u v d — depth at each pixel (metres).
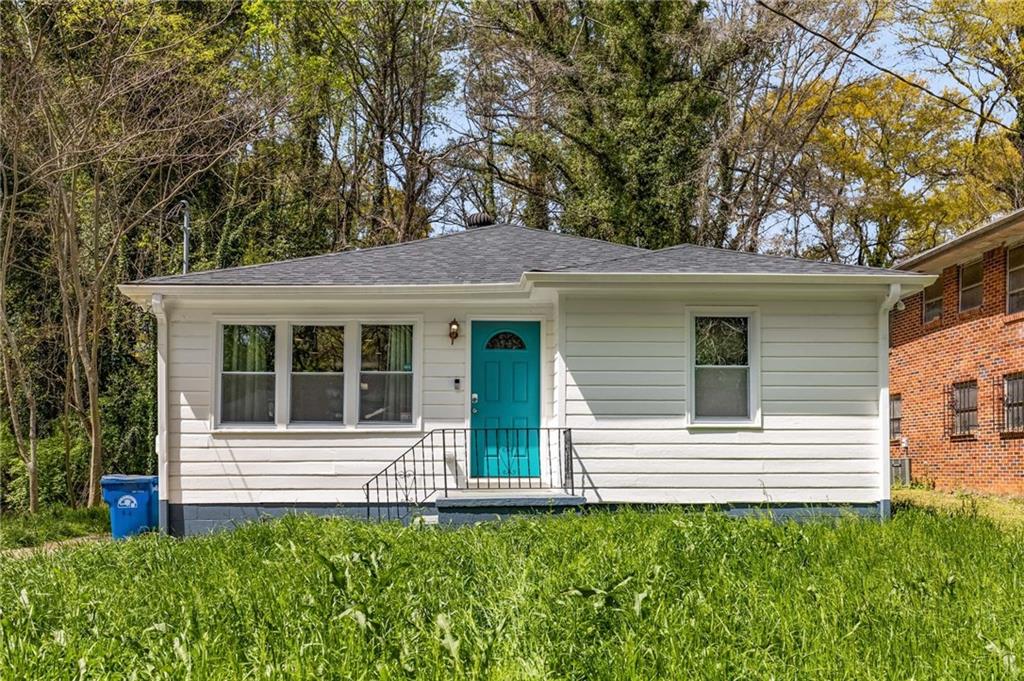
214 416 12.62
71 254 17.77
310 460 12.66
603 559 7.36
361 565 6.55
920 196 30.25
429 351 12.92
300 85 25.50
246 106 21.97
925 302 22.47
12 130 16.05
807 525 10.12
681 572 7.18
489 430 12.93
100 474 18.06
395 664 4.65
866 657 5.00
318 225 27.59
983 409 19.38
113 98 17.08
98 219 18.34
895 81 29.50
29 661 4.95
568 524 9.56
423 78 28.69
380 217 29.16
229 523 12.54
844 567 7.49
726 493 12.09
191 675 4.65
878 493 12.13
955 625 5.73
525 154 28.48
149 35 19.62
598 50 28.44
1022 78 26.47
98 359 21.34
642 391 12.16
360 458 12.70
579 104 26.95
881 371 12.24
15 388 21.28
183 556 8.60
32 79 15.75
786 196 28.58
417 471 12.75
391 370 12.91
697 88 26.89
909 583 6.75
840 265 12.51
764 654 5.00
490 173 29.38
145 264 22.91
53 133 16.22
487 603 6.00
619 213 26.38
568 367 12.15
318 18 26.91
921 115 29.39
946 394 21.19
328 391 12.80
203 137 20.66
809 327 12.30
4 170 17.34
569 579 6.52
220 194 25.27
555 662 4.71
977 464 19.67
